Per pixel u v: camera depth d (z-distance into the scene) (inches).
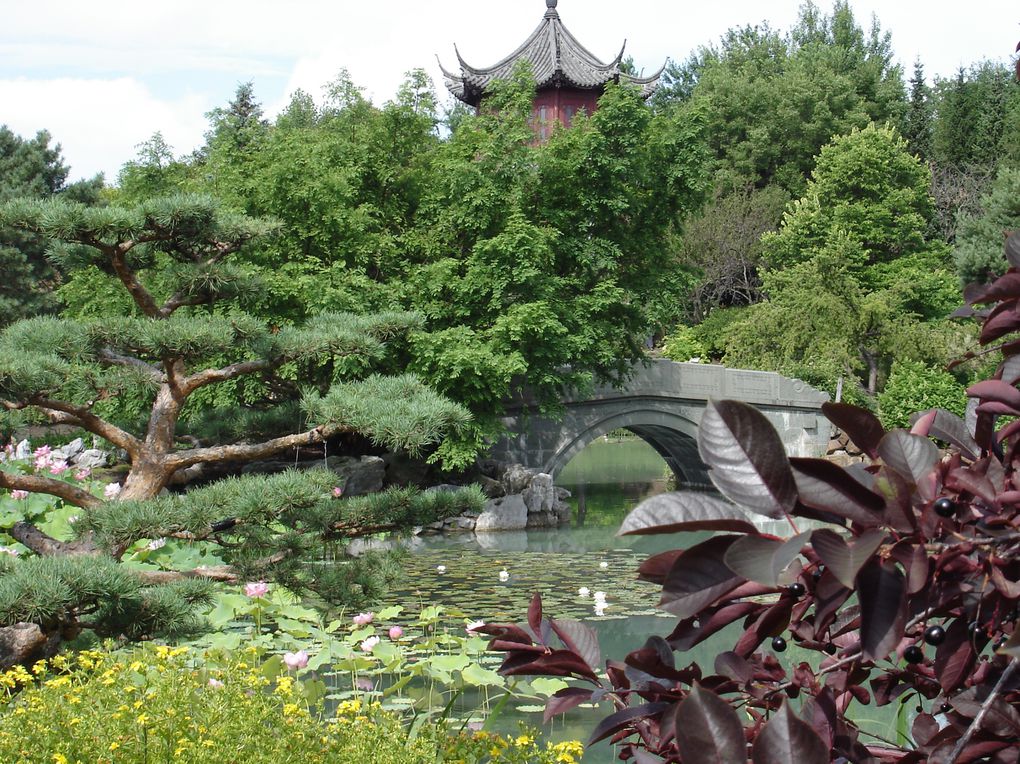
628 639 434.9
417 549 729.0
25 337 323.6
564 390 1019.9
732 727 46.7
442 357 833.5
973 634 51.9
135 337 325.4
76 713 176.4
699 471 1224.8
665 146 1001.5
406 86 946.1
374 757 167.9
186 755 163.0
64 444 877.2
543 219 970.7
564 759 177.9
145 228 341.7
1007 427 61.7
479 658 370.6
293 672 308.3
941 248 1676.9
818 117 2073.1
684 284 1044.5
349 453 876.0
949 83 2230.6
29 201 332.5
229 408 457.1
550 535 825.5
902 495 49.2
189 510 273.0
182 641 348.8
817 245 1690.5
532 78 994.1
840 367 1176.8
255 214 871.7
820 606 49.8
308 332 349.4
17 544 448.5
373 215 936.3
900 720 86.1
